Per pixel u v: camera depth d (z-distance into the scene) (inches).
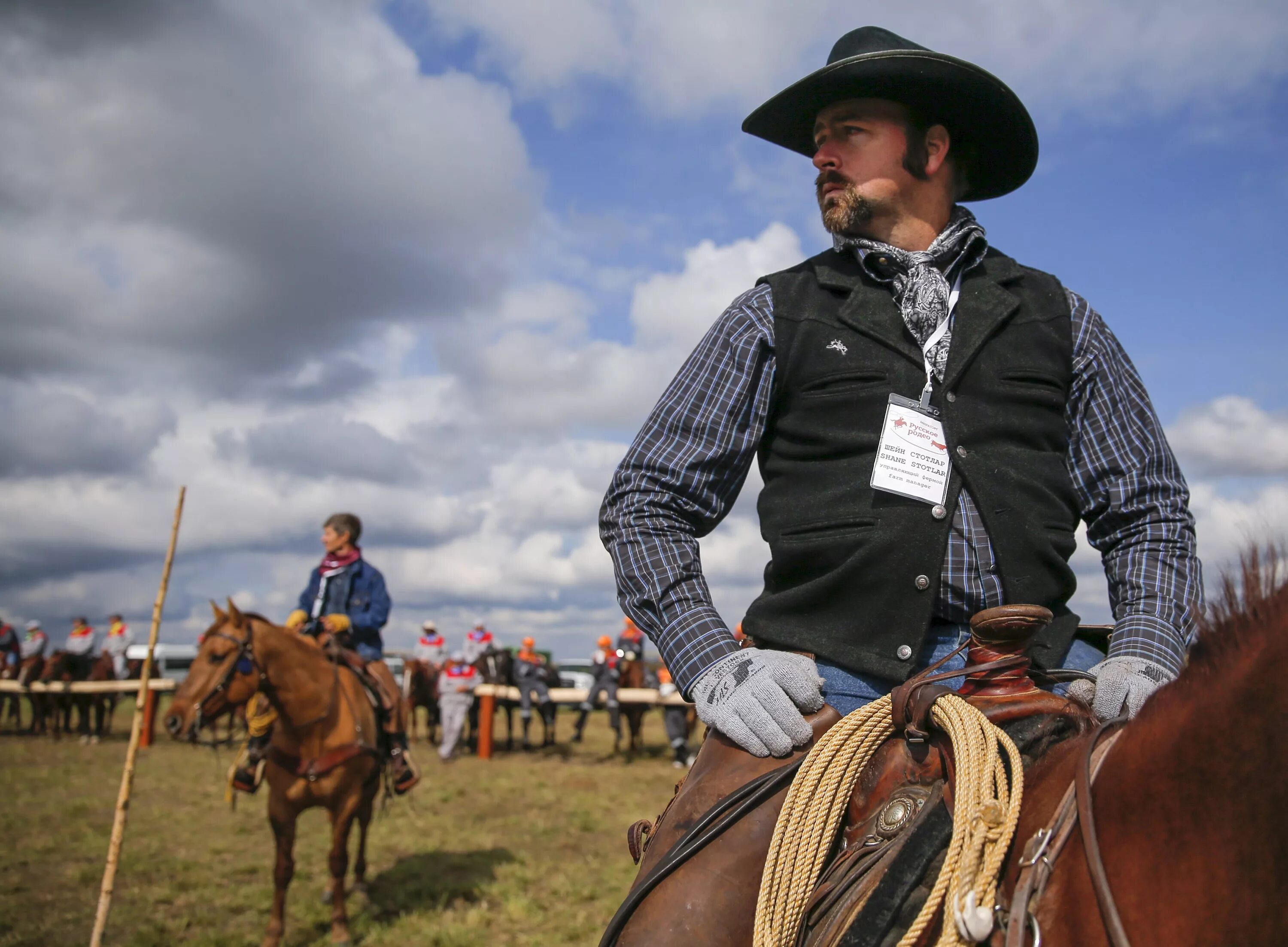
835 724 52.4
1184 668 38.1
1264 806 31.2
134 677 803.4
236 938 219.6
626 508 61.4
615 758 624.4
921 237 65.1
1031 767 44.3
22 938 221.9
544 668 703.7
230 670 197.5
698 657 55.6
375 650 244.2
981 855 39.4
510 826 366.6
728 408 62.0
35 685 725.9
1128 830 35.1
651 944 50.6
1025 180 73.3
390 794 247.3
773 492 61.4
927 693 48.5
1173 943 32.1
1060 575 57.1
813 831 48.9
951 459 56.6
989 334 59.4
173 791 455.8
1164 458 62.3
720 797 53.5
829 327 60.7
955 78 63.1
